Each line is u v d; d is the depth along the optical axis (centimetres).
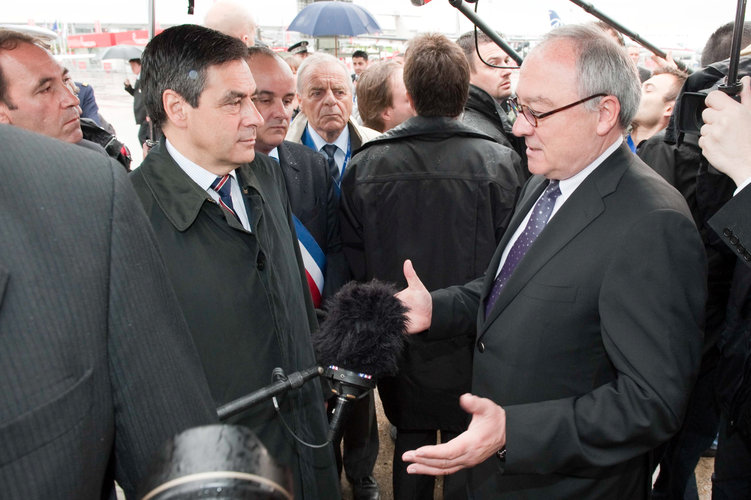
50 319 56
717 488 166
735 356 150
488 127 252
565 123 119
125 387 67
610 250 113
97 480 63
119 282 65
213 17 310
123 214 66
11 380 54
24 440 53
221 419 100
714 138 108
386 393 208
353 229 211
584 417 110
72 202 61
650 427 106
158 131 134
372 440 241
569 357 120
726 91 111
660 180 119
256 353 129
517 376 125
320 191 210
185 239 123
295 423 140
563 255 120
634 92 118
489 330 133
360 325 112
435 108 196
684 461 199
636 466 131
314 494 143
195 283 122
